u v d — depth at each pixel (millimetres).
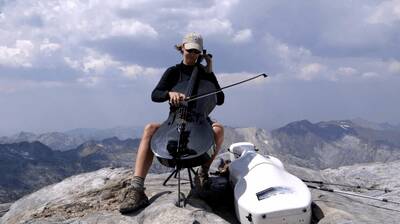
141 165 2838
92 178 3570
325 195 3326
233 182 2934
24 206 3389
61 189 3479
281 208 2357
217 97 3076
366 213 2854
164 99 2906
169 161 2646
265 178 2635
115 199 3203
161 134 2801
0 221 3363
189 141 2680
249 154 3043
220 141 2932
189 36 2969
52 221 2820
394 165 5500
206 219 2461
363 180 4918
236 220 2834
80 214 2994
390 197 3773
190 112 2836
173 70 3043
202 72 3027
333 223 2535
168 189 3406
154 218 2529
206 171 2949
